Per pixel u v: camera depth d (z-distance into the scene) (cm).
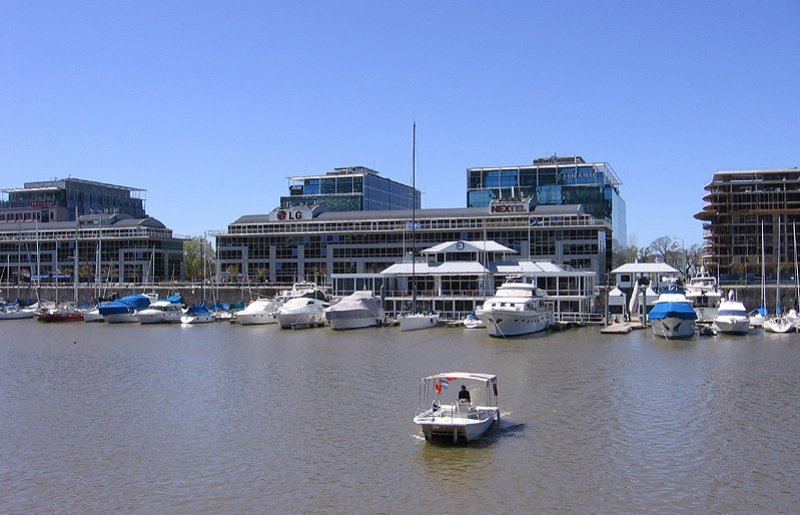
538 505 3878
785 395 6356
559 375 7356
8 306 17150
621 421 5475
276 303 14438
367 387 6812
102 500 4031
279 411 5894
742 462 4519
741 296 16138
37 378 7588
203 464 4584
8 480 4347
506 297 11612
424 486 4153
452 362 8312
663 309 10688
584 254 18050
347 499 3988
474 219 18850
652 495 4006
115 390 6875
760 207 19275
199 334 12200
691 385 6812
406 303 14012
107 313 14688
